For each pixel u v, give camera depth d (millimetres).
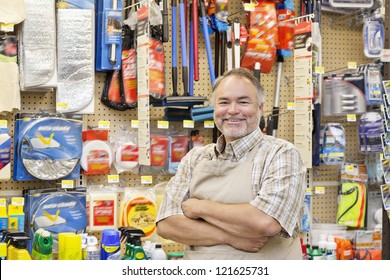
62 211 3396
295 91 3832
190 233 2645
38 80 3322
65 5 3445
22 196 3432
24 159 3293
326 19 4164
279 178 2523
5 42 3291
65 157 3383
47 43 3350
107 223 3518
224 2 3711
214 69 3801
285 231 2539
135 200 3570
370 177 4145
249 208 2506
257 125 2689
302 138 3807
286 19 3918
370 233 4047
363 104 4035
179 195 2760
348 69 4176
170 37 3748
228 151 2695
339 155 3986
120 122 3652
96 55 3553
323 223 4113
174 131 3752
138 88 3482
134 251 3209
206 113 3643
